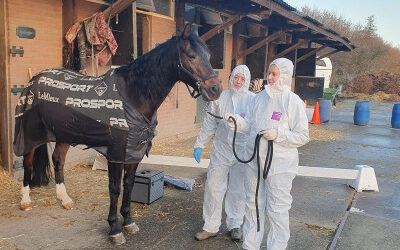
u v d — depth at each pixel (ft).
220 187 11.73
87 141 11.58
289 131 9.61
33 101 12.51
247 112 11.35
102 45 17.54
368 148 28.45
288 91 9.93
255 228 10.44
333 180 19.43
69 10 17.33
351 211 14.85
